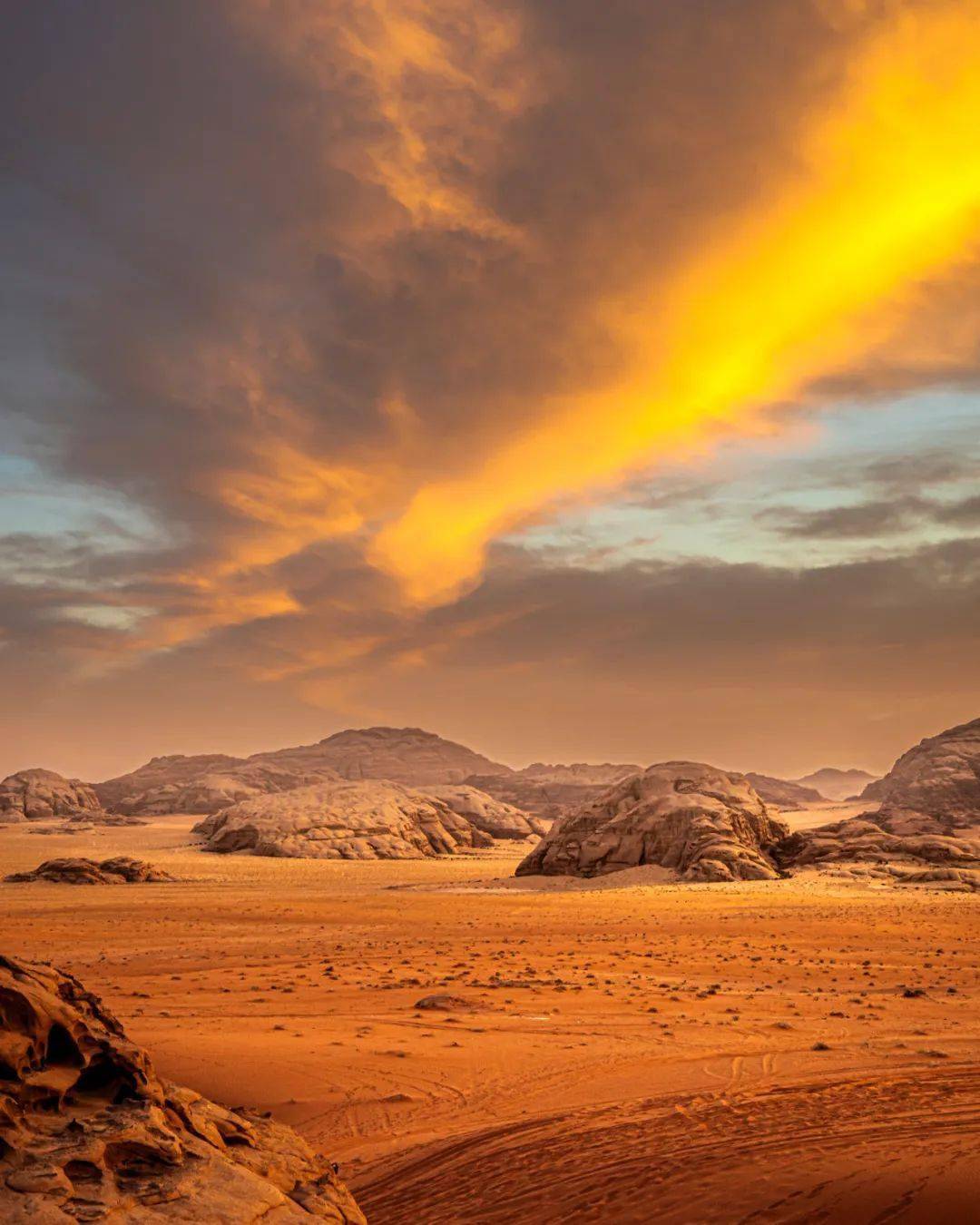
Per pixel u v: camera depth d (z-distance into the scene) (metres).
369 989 35.88
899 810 177.38
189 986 37.16
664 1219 14.24
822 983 38.19
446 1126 18.59
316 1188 11.73
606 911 72.56
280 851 159.38
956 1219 13.77
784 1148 16.69
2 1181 9.20
